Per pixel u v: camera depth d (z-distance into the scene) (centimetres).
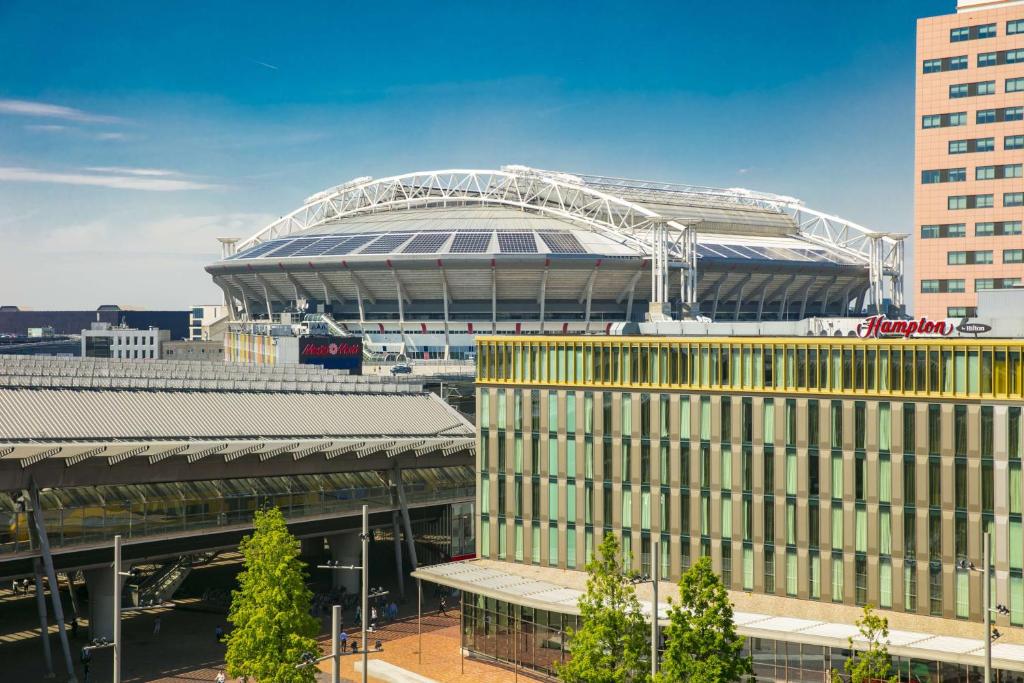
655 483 8275
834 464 7525
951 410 7106
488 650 8594
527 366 8975
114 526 8812
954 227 15088
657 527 8269
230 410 10150
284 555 7062
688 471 8119
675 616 6012
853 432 7444
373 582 11131
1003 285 14788
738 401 7894
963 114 15000
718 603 6041
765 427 7788
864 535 7419
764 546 7800
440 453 11206
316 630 7112
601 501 8562
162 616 9925
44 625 8150
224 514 9531
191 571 11400
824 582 7569
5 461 8250
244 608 7069
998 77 14738
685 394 8125
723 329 9031
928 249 15262
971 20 14912
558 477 8794
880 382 7344
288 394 10988
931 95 15212
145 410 9581
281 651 6869
